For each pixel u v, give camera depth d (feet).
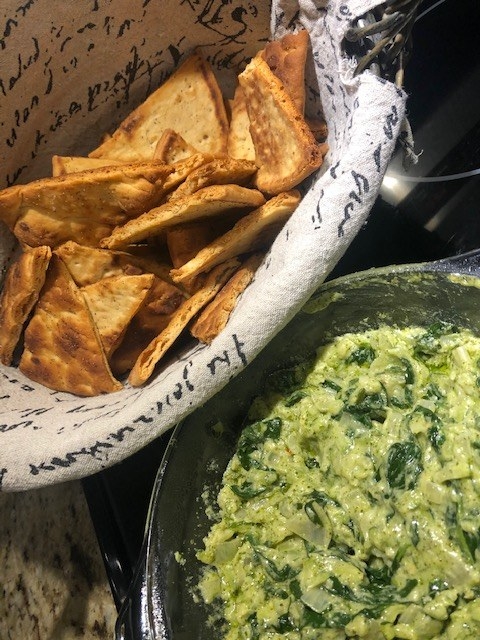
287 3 0.85
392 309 0.92
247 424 0.94
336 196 0.73
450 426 0.79
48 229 0.89
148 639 0.74
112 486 1.10
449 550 0.74
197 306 0.84
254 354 0.77
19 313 0.89
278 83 0.80
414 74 1.16
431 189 1.13
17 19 0.88
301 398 0.91
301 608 0.79
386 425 0.84
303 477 0.88
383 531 0.78
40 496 1.01
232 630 0.84
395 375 0.88
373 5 0.71
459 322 0.90
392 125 0.73
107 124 1.05
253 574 0.85
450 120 1.14
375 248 1.13
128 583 1.04
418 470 0.79
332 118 0.86
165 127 0.98
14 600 0.87
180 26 0.97
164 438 1.12
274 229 0.85
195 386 0.76
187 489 0.87
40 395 0.90
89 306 0.87
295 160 0.78
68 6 0.89
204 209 0.81
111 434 0.76
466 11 1.14
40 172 1.05
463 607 0.73
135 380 0.84
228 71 1.04
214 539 0.88
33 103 0.97
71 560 1.02
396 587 0.77
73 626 0.96
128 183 0.85
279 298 0.74
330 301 0.88
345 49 0.76
